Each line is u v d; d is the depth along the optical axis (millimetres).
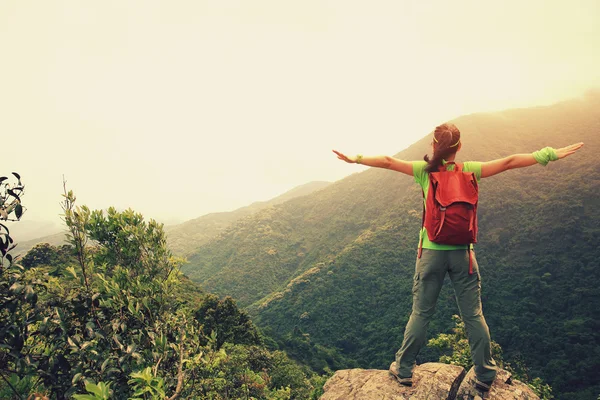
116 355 2689
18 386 2377
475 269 2299
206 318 36375
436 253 2293
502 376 2613
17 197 2336
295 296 105750
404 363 2561
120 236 3232
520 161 2232
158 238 3475
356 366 67625
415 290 2506
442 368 2734
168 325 3266
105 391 1891
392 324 80562
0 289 2295
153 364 2844
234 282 145625
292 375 27344
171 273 3420
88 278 2904
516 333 62875
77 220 2939
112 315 2959
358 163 2475
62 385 2389
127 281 3188
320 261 138250
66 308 2639
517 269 85438
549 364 53000
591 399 44219
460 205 2109
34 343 2545
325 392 2797
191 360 3105
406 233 117500
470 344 2387
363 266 110250
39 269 2607
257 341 39594
